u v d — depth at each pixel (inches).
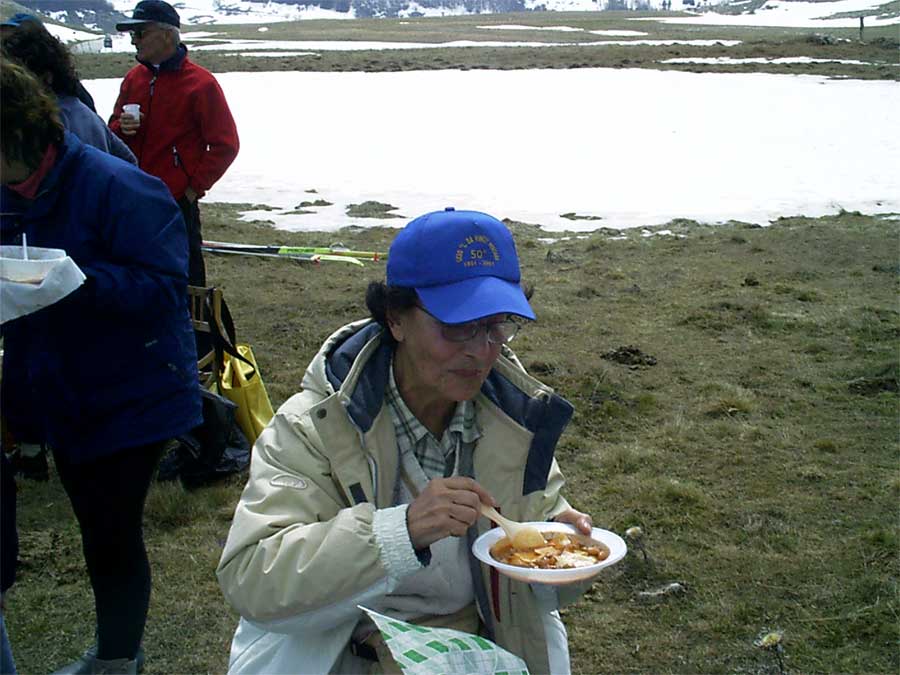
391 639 86.8
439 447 100.1
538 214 542.3
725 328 343.6
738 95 1120.8
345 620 92.7
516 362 101.9
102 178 135.4
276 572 87.9
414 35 3004.4
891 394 282.4
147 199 137.7
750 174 653.3
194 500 217.0
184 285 141.5
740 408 272.1
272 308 363.3
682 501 219.5
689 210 549.3
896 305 368.2
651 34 2871.6
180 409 142.9
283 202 585.9
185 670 163.8
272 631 91.2
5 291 113.7
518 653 100.9
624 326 346.6
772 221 520.4
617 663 165.3
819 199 576.4
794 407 275.1
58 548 200.5
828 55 1688.0
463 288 91.6
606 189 609.3
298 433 96.0
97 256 136.3
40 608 181.2
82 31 3949.3
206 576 191.2
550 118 947.3
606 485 227.8
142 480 142.1
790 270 415.8
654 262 432.1
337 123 936.3
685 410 273.0
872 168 667.4
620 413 269.4
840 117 921.5
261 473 95.3
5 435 216.1
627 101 1079.6
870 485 226.8
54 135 133.1
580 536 98.1
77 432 138.3
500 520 92.8
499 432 99.0
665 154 735.1
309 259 436.5
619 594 185.2
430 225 92.9
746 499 221.6
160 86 274.5
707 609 179.5
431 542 88.4
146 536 205.3
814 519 212.2
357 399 94.3
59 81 178.2
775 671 162.4
